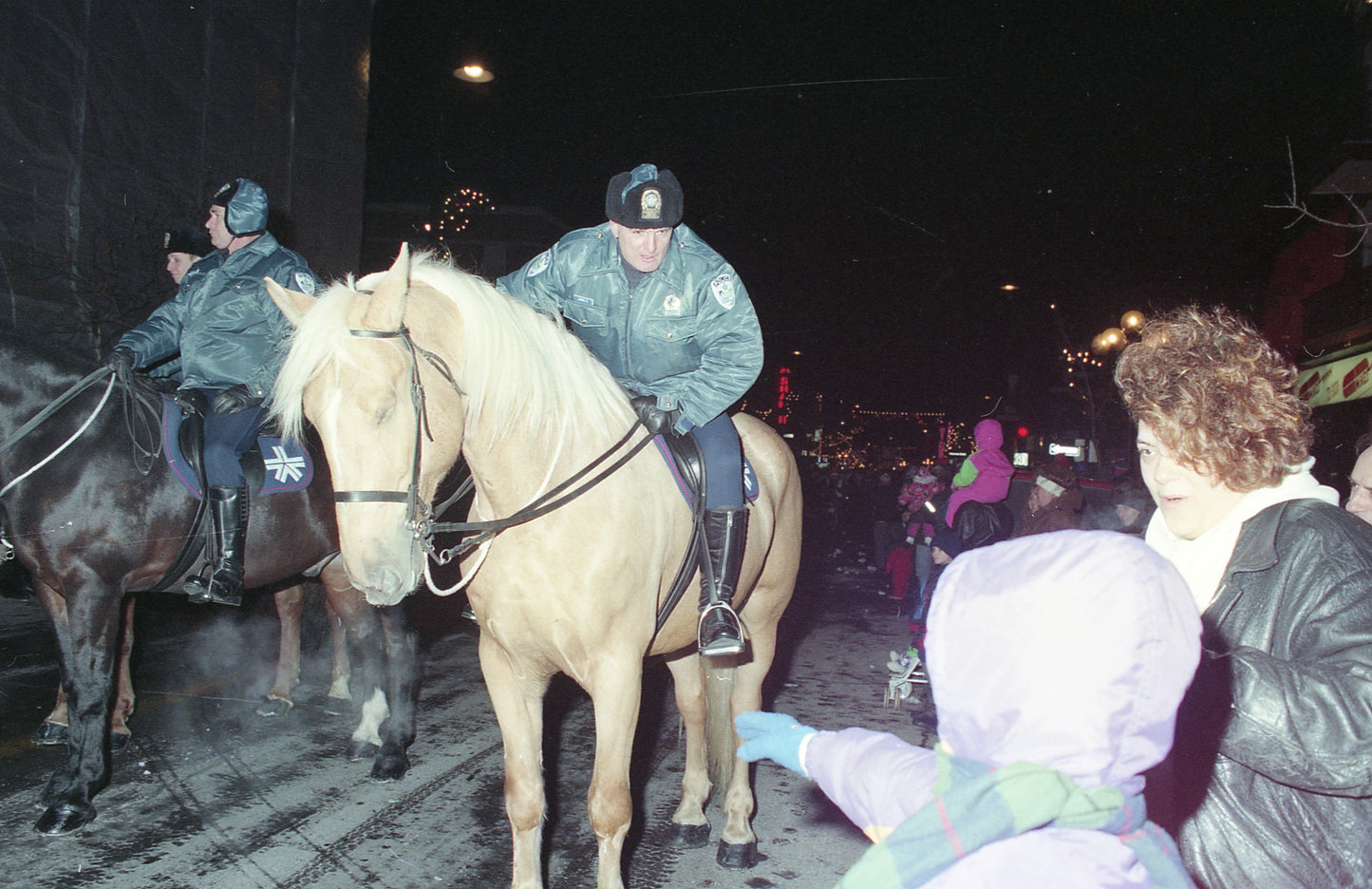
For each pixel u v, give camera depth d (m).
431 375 2.71
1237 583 1.62
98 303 9.00
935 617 1.15
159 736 4.78
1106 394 17.12
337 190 12.91
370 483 2.54
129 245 9.41
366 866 3.47
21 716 4.98
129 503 3.96
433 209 15.75
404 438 2.59
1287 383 1.65
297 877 3.35
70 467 3.87
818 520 20.73
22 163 8.60
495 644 3.05
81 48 9.13
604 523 2.94
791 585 4.25
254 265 4.41
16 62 8.52
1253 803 1.55
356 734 4.65
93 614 3.87
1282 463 1.61
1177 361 1.69
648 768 4.77
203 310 4.39
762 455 4.11
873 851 1.03
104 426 3.98
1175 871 1.10
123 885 3.22
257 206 4.37
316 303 2.67
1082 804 1.03
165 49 10.15
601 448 3.08
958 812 1.02
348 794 4.15
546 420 2.95
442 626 7.95
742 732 1.43
